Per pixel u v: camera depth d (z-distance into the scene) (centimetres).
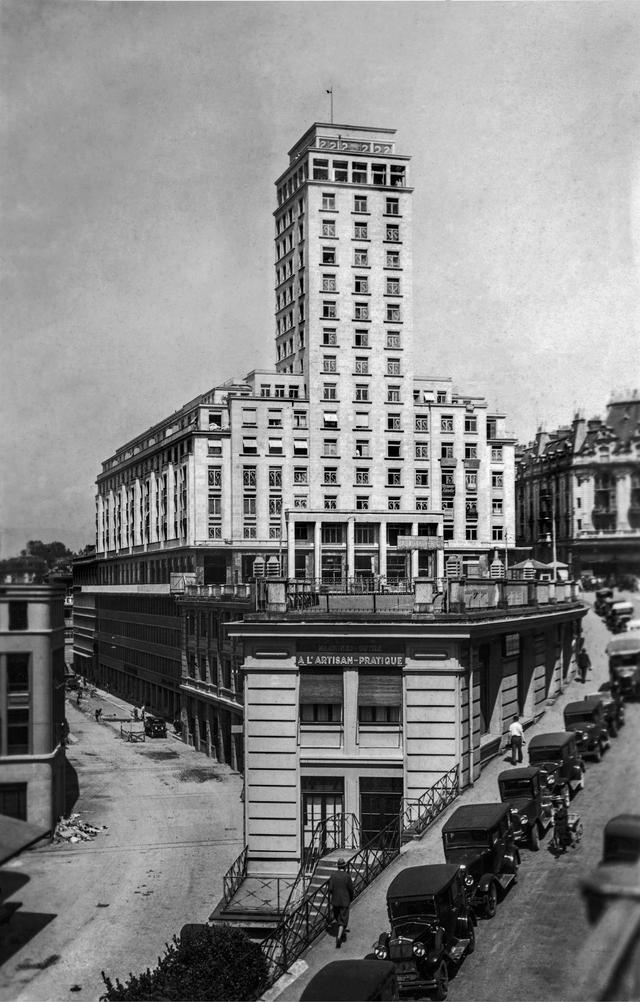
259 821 3384
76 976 2795
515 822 2745
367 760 3344
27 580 3114
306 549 8944
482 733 3547
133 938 2991
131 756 6575
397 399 9375
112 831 4266
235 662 6153
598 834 2678
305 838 3375
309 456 9169
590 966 1831
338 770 3362
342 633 3366
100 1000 2522
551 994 2094
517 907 2417
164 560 9281
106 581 10519
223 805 5022
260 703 3416
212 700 6625
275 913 2992
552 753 2942
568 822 2680
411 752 3319
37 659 3064
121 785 5525
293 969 2555
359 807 3356
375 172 9444
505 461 9594
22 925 3022
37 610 3066
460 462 9438
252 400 9100
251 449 9069
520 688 3734
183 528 8969
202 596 7144
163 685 8281
